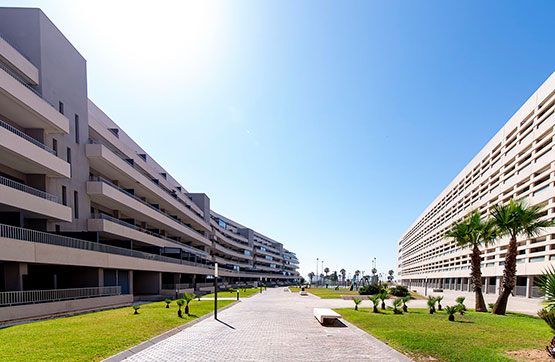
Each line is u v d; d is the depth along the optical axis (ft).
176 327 40.16
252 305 79.77
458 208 172.14
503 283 53.78
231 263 254.47
